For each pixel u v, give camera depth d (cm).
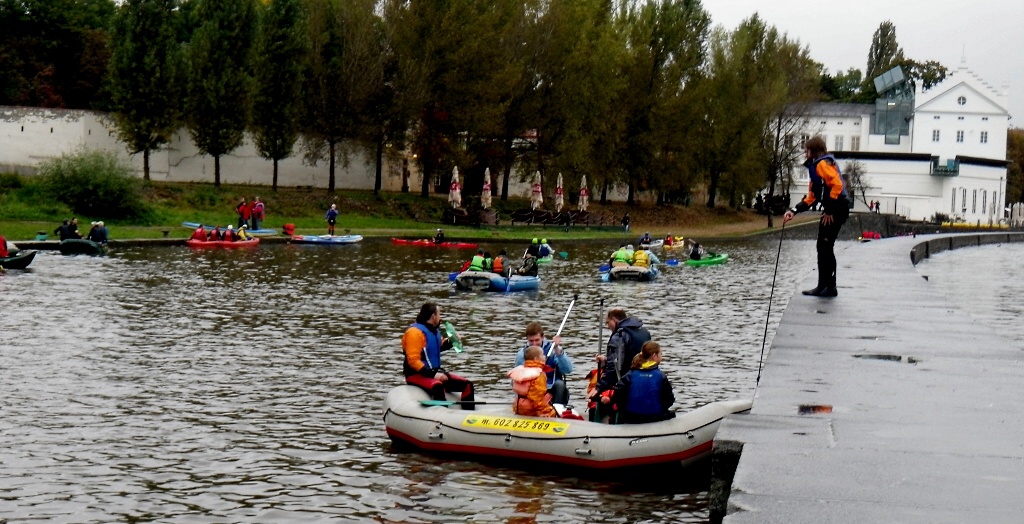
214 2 6912
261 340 2450
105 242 4788
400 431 1484
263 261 4694
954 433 880
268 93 7094
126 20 6450
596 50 8562
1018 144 14825
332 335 2555
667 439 1322
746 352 2402
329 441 1526
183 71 6631
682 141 9394
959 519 668
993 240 6731
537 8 8362
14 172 6456
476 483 1326
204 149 6888
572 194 10044
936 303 1720
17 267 3966
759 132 10019
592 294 3825
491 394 1884
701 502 1272
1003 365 1185
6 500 1247
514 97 8150
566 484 1325
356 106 7362
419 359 1577
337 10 7688
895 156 12144
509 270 3909
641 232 8956
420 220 7675
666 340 2594
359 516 1210
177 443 1509
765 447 834
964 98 12525
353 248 5794
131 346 2317
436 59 7638
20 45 8506
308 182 8225
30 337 2402
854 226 10444
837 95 17250
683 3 9769
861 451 822
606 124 8812
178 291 3400
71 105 8638
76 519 1188
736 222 10288
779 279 4681
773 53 10394
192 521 1188
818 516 673
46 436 1533
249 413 1697
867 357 1231
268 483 1329
